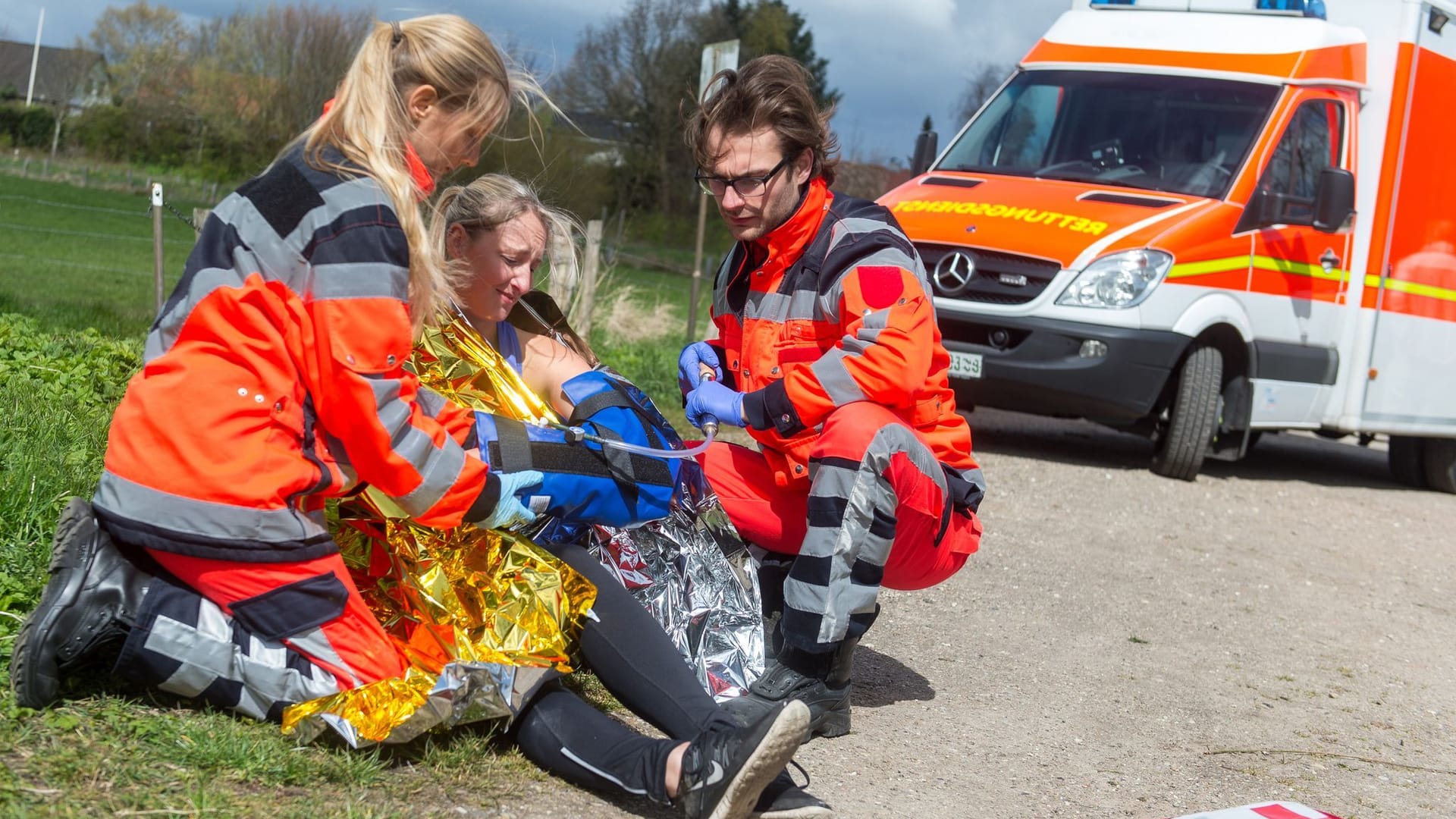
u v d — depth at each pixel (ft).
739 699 10.85
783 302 11.56
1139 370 25.63
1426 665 17.10
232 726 9.05
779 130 10.98
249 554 8.60
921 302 11.00
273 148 153.58
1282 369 28.02
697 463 11.41
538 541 10.26
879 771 11.07
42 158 157.48
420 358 10.45
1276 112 27.89
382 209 8.69
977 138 30.76
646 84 153.17
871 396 10.84
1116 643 16.26
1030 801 10.91
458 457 9.08
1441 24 30.35
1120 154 28.55
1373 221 29.43
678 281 83.97
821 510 10.83
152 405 8.58
